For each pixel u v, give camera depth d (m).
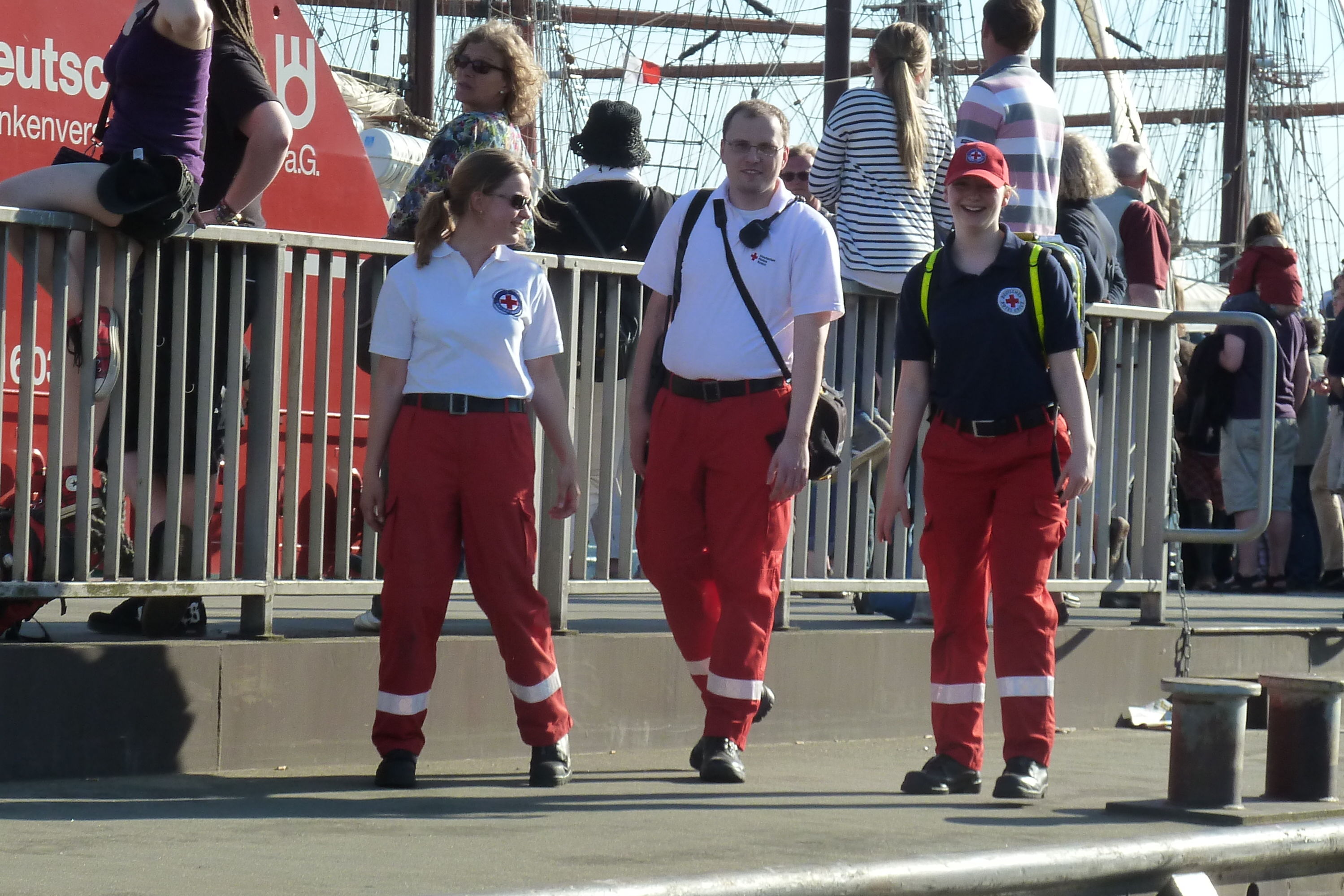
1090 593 18.89
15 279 15.48
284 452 14.93
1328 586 26.20
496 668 12.98
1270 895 10.70
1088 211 18.02
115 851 8.77
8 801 10.23
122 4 18.05
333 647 12.27
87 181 11.34
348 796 10.94
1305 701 11.91
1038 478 12.00
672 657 13.91
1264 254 24.80
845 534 15.58
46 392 15.78
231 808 10.27
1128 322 17.17
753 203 12.22
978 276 12.11
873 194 15.75
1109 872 9.69
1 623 11.40
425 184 13.84
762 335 11.98
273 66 19.19
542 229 15.50
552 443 12.07
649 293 14.83
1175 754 11.40
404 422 11.56
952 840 9.84
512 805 10.79
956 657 12.35
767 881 8.29
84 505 11.63
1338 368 23.91
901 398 12.62
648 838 9.65
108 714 11.26
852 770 13.11
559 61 56.56
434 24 37.84
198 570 12.11
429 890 7.95
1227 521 26.73
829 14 44.94
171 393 12.02
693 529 12.30
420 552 11.45
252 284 12.62
